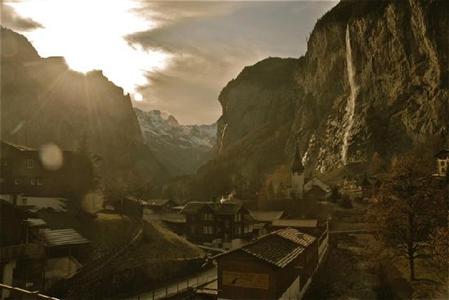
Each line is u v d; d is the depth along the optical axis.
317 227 70.62
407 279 37.34
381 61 140.62
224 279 32.22
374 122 134.62
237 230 78.44
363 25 148.88
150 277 46.97
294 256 35.41
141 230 57.53
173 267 51.06
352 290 37.94
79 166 65.50
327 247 58.22
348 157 138.38
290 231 44.53
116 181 138.25
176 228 84.12
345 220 76.94
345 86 180.75
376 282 38.78
